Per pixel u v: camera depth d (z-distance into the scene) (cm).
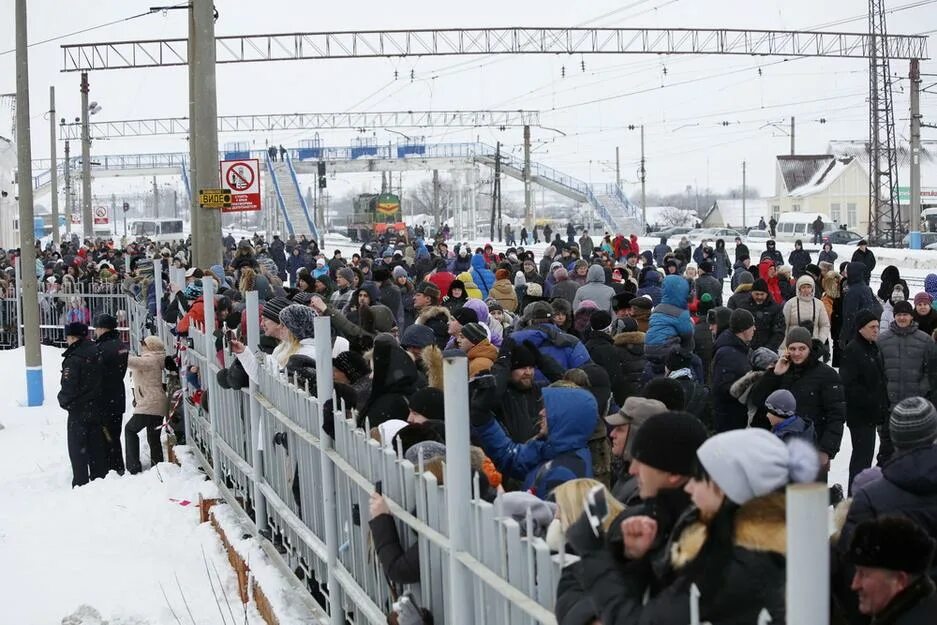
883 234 5781
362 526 568
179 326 1291
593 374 849
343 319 1026
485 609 408
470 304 1109
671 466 329
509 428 780
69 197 7512
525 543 371
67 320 2647
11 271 3144
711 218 11556
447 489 426
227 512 938
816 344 848
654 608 290
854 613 418
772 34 4725
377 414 680
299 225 7712
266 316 901
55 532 1017
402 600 472
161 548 933
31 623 773
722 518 282
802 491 225
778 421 742
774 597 276
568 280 1747
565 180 8206
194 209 2061
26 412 1852
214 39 1912
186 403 1262
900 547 358
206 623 736
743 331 970
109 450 1270
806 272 1914
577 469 598
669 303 1101
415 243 3794
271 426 815
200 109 1911
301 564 718
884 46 4891
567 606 324
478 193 10594
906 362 1004
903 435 505
